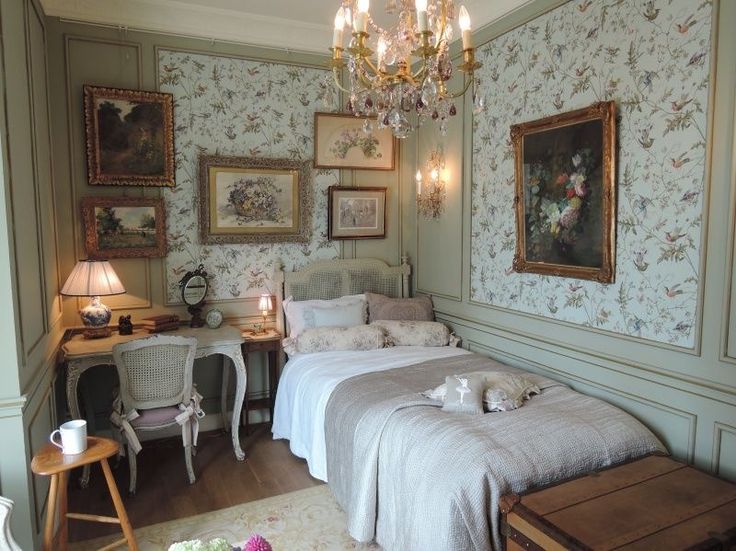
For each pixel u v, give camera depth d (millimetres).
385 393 2697
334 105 4070
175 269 3688
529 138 3070
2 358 2029
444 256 3980
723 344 2178
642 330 2527
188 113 3641
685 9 2260
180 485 3025
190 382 3002
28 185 2455
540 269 3057
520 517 1809
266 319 3939
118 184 3445
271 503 2820
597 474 2047
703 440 2268
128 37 3430
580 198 2768
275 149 3920
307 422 3082
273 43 3820
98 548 2430
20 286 2176
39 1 2961
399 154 4332
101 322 3168
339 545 2453
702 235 2232
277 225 3943
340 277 4098
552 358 3039
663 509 1798
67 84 3285
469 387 2473
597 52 2674
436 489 1992
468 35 1854
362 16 1740
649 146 2439
